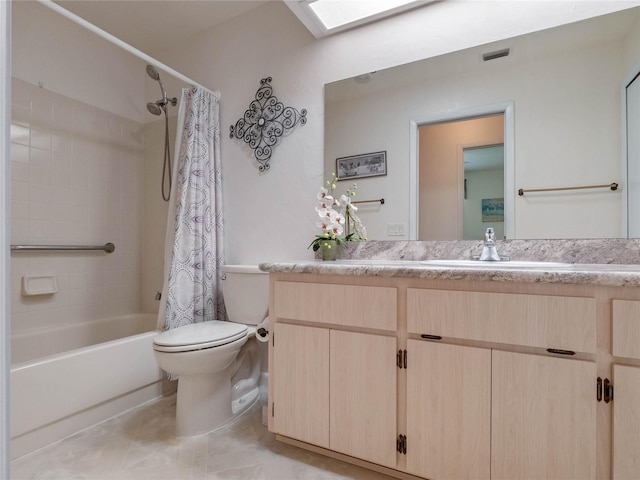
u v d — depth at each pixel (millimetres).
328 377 1278
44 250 2047
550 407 958
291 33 2047
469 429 1050
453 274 1056
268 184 2092
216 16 2244
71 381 1482
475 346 1054
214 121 2191
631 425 885
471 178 1582
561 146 1431
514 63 1515
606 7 1383
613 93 1363
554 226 1435
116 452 1379
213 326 1689
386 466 1180
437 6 1667
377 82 1797
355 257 1818
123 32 2381
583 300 932
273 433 1541
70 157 2189
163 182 2438
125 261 2512
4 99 514
